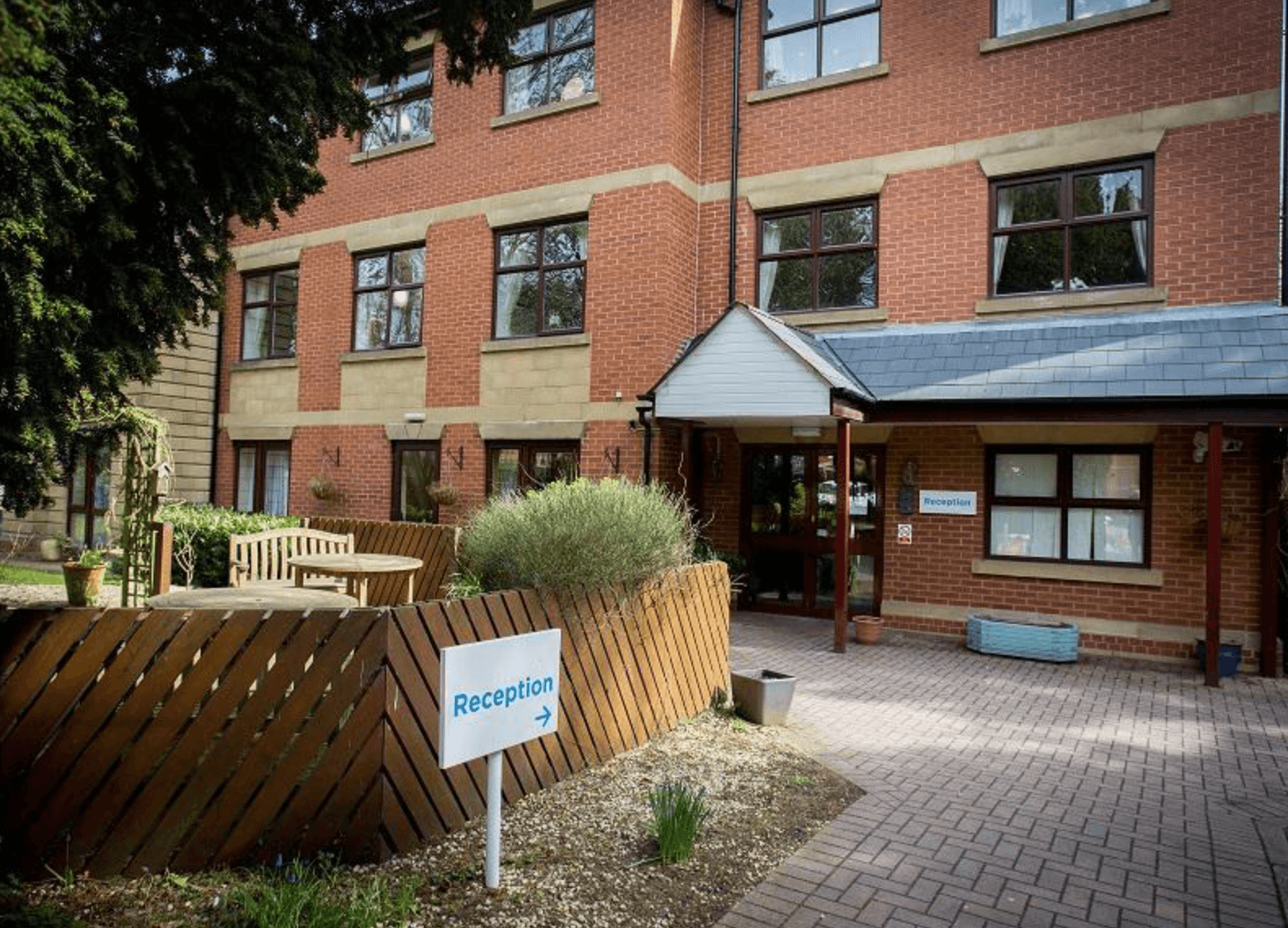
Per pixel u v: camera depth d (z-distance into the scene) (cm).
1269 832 463
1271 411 782
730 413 931
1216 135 921
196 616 369
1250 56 908
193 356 1520
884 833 447
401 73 509
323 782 374
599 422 1152
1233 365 812
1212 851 436
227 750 368
